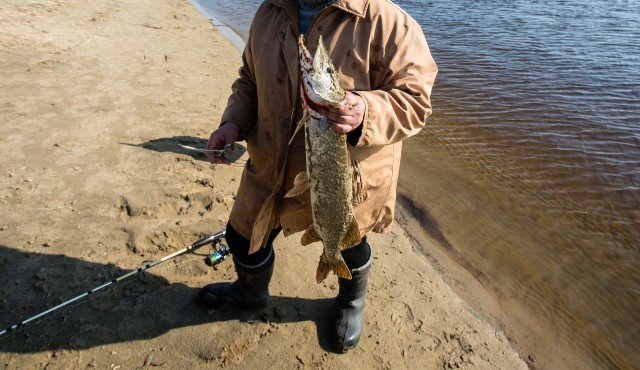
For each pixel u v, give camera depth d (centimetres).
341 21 217
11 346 287
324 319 331
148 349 295
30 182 452
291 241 415
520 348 341
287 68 227
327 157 209
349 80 219
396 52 216
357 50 216
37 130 564
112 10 1420
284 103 231
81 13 1289
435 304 362
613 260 444
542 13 1508
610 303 395
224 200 456
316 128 203
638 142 659
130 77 819
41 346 289
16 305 315
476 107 779
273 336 313
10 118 591
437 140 668
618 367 337
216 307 327
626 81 895
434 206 519
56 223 396
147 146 548
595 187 557
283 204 257
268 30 236
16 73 765
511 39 1193
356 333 310
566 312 382
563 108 773
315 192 221
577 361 337
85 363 282
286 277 370
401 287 377
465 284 403
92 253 367
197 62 970
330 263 253
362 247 295
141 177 480
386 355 310
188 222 416
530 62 1012
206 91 783
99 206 425
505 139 670
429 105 223
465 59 1031
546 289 406
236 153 559
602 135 680
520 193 546
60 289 331
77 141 545
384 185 251
